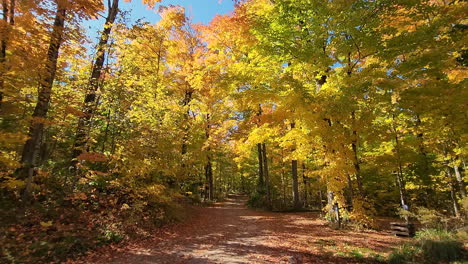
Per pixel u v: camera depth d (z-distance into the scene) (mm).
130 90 11328
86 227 7707
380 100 8906
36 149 8719
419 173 14000
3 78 7121
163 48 15664
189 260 6582
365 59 11750
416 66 7902
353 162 10031
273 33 9961
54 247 6238
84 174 9992
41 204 8188
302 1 9602
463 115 8438
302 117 9688
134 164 10227
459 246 6668
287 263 6426
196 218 13758
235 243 8406
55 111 10055
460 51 8172
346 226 10984
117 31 10891
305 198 26047
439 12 8164
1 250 5637
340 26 8617
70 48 9320
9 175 8289
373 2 8328
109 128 12055
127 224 8836
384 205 17234
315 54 9008
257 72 10922
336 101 8695
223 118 17281
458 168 13609
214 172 40531
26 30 7504
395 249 7324
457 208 12570
